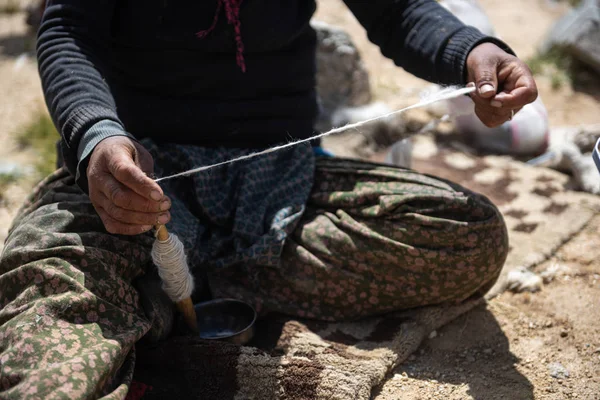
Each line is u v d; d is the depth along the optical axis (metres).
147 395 1.58
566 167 2.93
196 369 1.63
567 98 3.85
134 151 1.48
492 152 3.20
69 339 1.33
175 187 1.88
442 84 1.91
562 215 2.59
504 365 1.82
